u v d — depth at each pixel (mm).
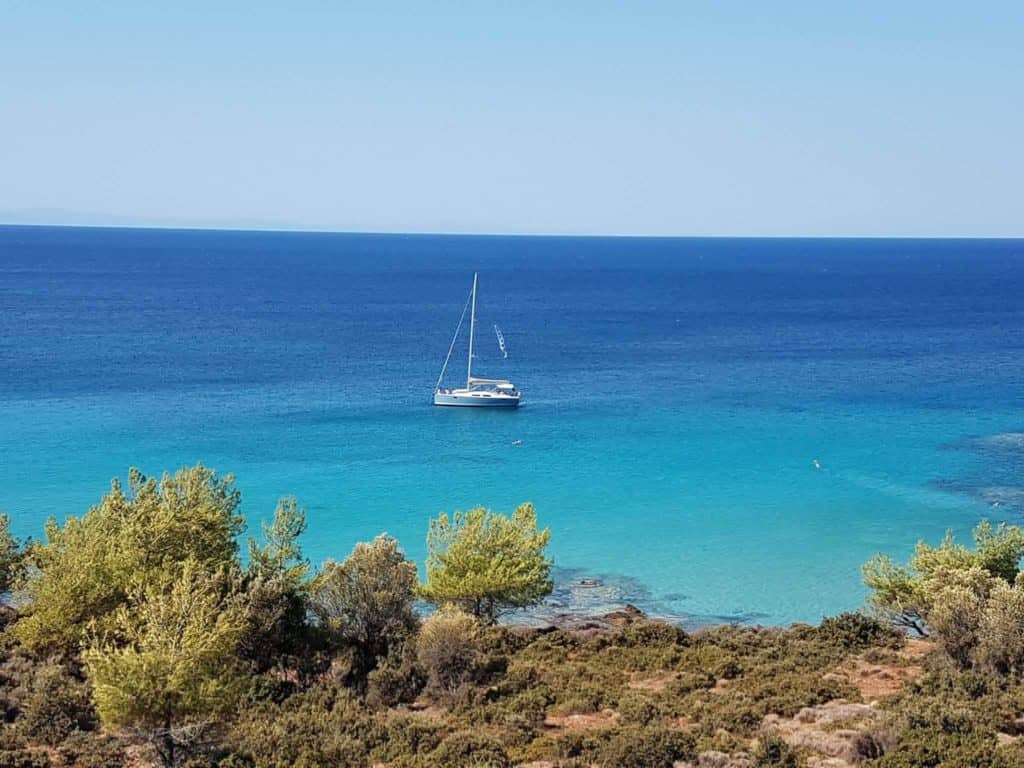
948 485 74062
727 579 54000
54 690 26891
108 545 32500
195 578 30391
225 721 25438
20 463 75188
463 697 28922
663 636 38312
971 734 22875
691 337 180375
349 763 22969
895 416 101812
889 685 31359
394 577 34250
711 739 24641
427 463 79625
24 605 34625
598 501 69125
